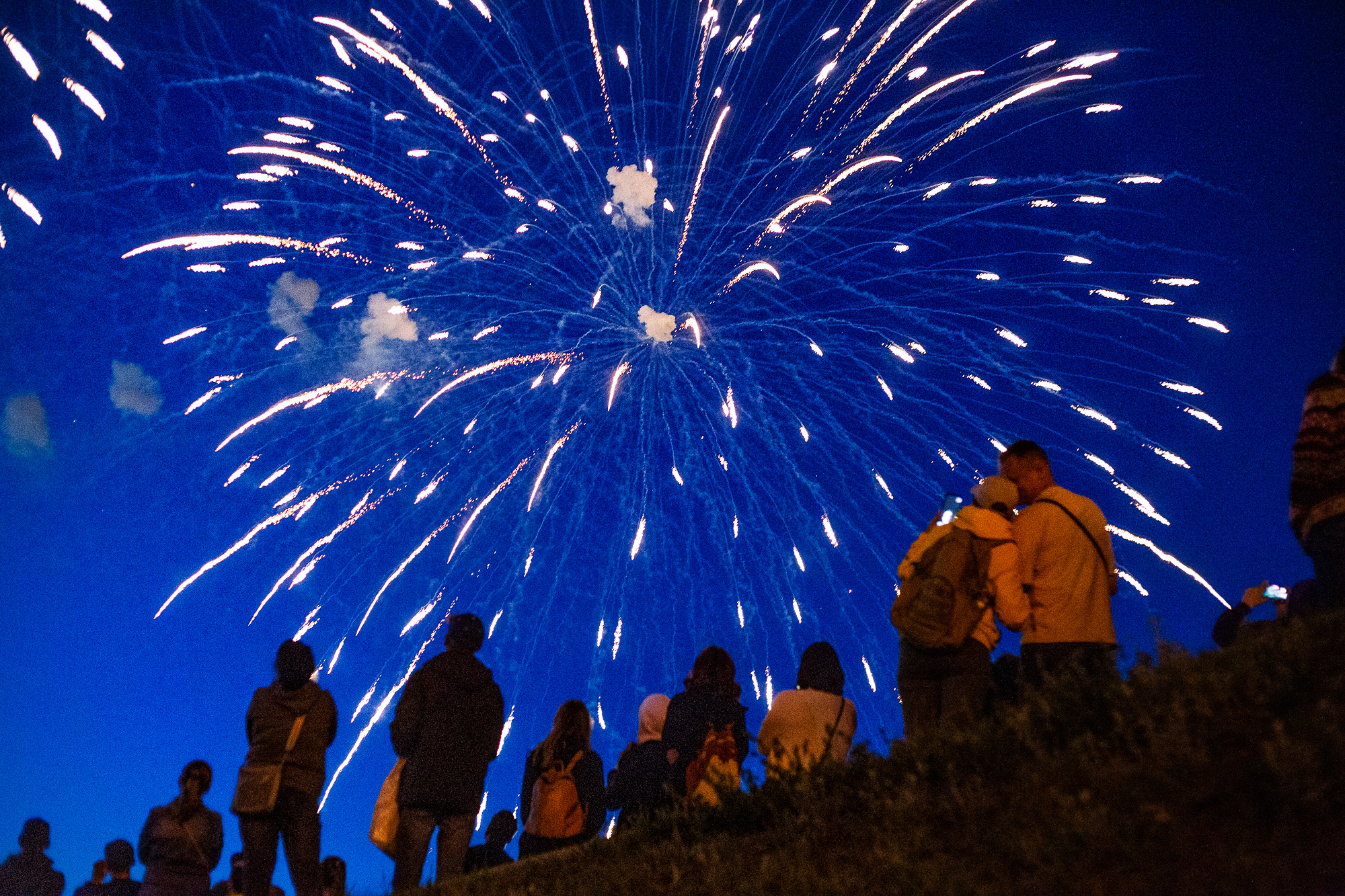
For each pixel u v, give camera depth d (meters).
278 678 7.18
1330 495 4.88
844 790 4.88
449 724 7.23
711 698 7.05
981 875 3.36
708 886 4.21
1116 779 3.54
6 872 9.74
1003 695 5.80
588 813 7.56
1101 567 5.57
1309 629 4.05
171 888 7.80
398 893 6.67
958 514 5.62
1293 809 2.98
